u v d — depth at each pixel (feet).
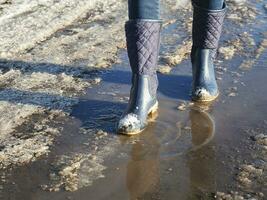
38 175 6.94
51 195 6.62
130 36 7.64
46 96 8.67
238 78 9.18
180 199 6.55
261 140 7.57
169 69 9.51
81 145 7.50
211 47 8.41
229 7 12.55
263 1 12.99
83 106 8.41
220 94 8.68
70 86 9.00
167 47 10.43
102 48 10.43
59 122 8.01
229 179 6.86
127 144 7.50
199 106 8.38
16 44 10.50
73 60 9.93
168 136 7.66
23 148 7.41
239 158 7.23
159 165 7.09
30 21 11.56
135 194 6.63
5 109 8.27
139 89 7.75
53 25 11.45
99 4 12.85
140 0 7.43
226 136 7.66
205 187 6.73
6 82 9.09
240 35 10.92
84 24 11.65
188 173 6.95
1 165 7.11
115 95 8.73
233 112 8.21
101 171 6.99
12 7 12.21
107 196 6.59
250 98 8.58
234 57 9.93
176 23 11.72
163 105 8.39
